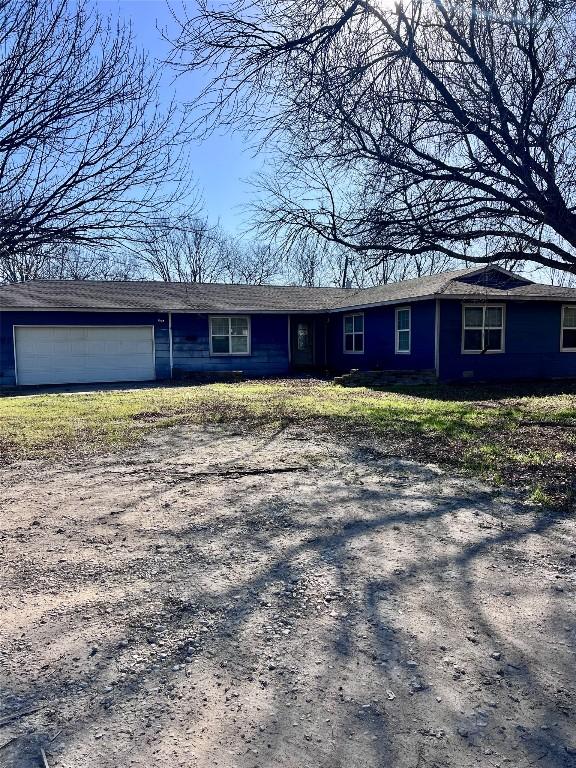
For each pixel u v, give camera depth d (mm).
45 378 15758
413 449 6191
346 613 2576
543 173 5637
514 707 1902
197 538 3551
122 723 1830
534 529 3699
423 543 3449
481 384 14398
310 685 2031
